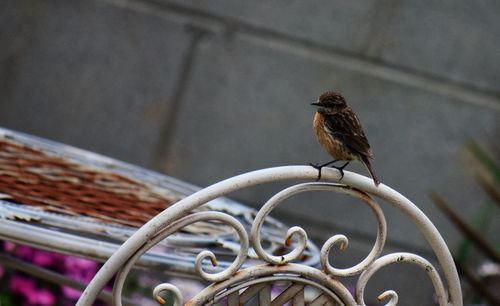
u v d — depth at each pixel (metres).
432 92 10.01
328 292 3.10
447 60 9.98
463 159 10.07
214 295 2.91
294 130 9.95
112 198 4.70
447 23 9.93
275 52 9.88
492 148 10.07
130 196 4.91
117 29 9.92
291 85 9.92
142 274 7.95
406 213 3.21
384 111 10.02
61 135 10.07
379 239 3.16
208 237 4.16
